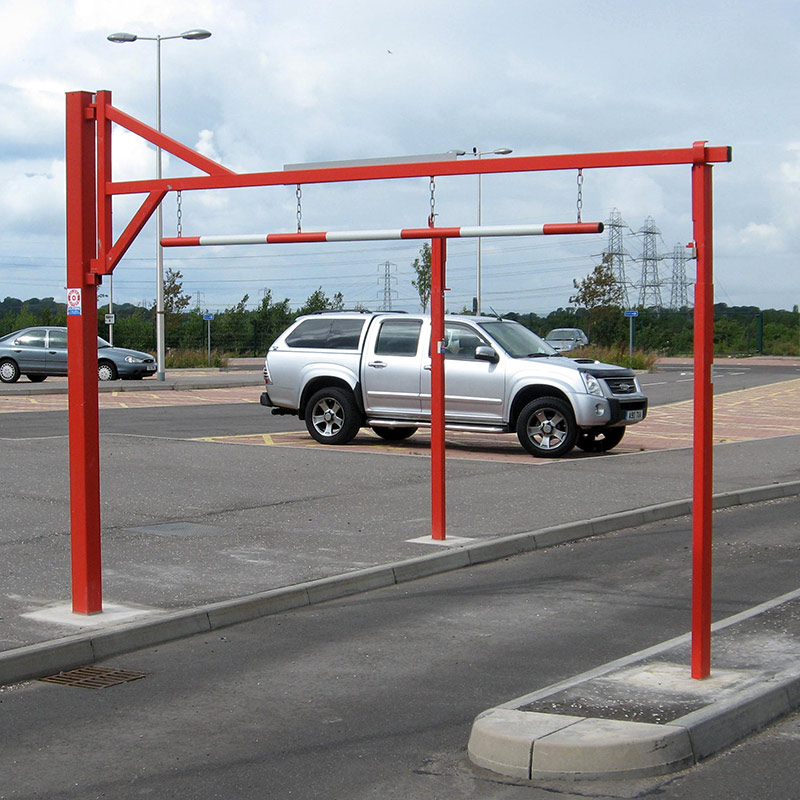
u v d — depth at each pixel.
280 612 8.31
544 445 16.75
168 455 16.62
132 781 5.09
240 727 5.81
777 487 13.94
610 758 5.01
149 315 56.56
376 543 10.33
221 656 7.16
